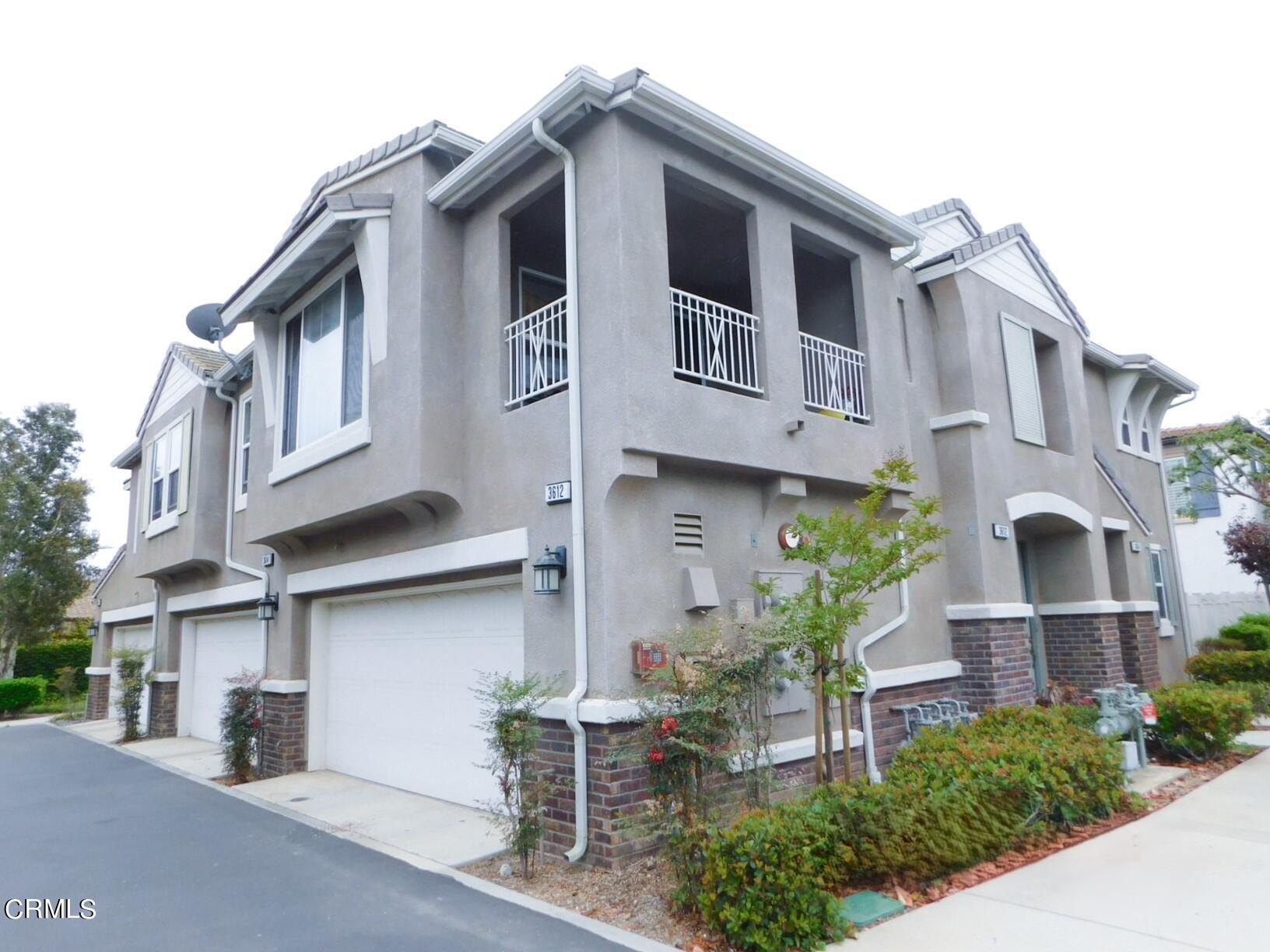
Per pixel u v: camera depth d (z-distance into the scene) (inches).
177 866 281.1
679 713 241.9
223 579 557.0
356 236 357.7
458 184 325.7
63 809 382.9
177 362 624.7
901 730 366.6
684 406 284.0
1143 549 568.1
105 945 211.6
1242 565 740.0
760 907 190.2
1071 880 229.9
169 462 625.0
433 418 321.7
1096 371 603.5
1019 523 461.7
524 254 384.5
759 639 257.1
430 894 243.0
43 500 1071.6
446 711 360.8
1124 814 292.8
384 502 333.1
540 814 260.2
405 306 333.7
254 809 364.8
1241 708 381.7
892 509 380.5
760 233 334.0
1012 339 464.1
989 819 245.4
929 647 392.8
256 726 447.8
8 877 273.0
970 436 415.8
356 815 342.6
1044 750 283.7
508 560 300.5
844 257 387.2
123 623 790.5
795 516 335.0
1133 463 625.6
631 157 287.0
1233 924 195.0
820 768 269.0
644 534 277.7
